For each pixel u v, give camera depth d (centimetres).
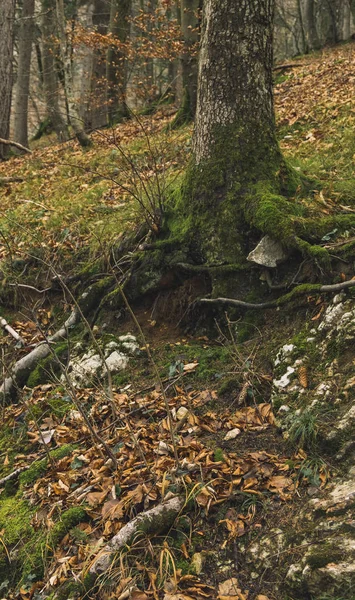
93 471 361
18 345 543
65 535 334
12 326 583
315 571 259
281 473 320
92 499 344
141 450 349
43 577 323
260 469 324
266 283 448
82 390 451
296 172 518
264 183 472
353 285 382
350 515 277
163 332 486
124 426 395
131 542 302
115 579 293
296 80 1180
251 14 468
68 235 625
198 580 283
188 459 341
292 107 912
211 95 482
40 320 575
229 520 304
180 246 489
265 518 299
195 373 423
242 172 475
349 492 288
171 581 283
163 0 1052
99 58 1406
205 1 484
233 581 278
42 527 347
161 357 456
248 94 479
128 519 323
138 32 1461
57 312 573
